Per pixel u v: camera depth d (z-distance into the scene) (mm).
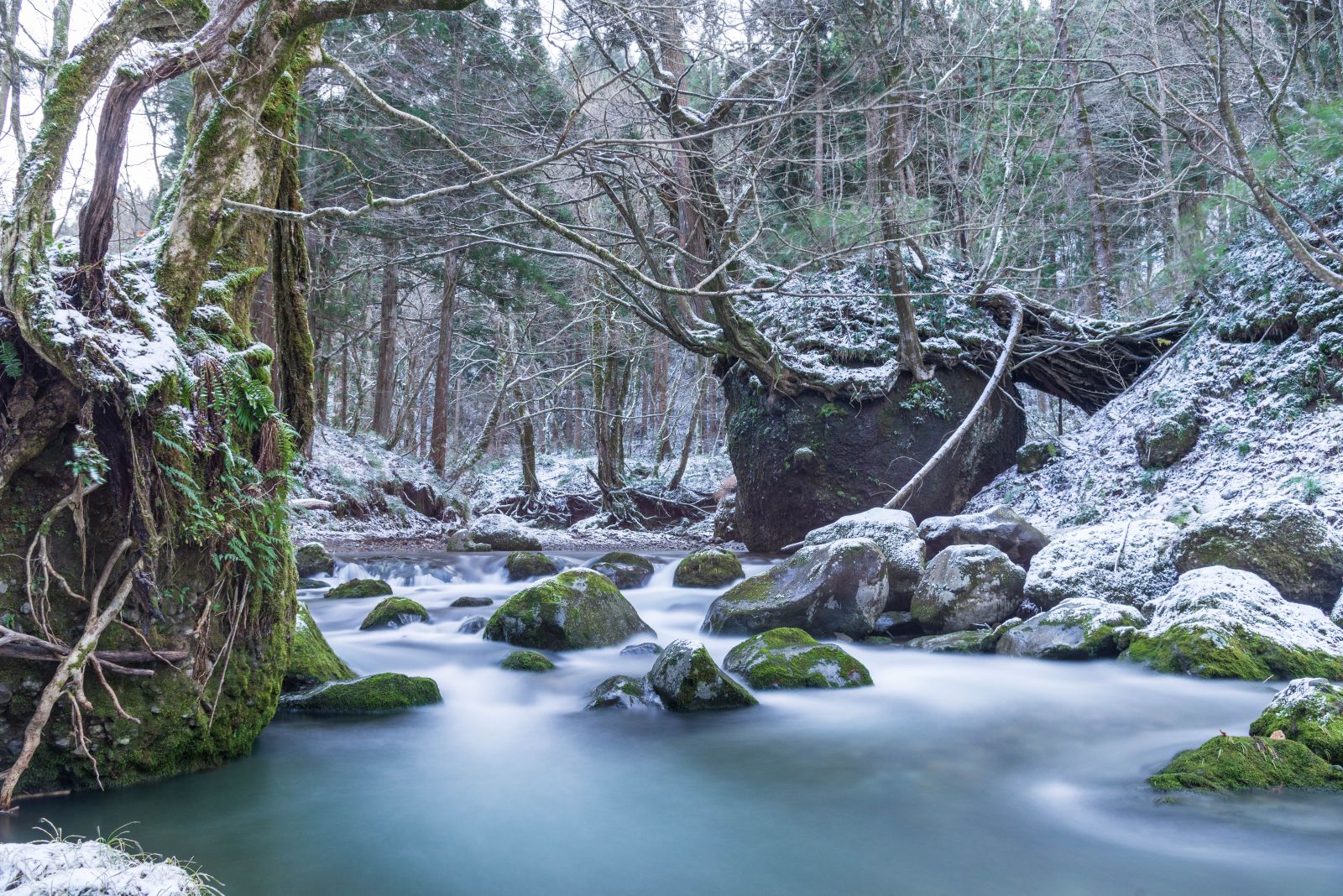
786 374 14727
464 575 13258
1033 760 4703
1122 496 11992
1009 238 14602
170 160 11844
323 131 14789
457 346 33375
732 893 3199
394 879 3264
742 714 5613
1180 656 6031
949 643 7414
